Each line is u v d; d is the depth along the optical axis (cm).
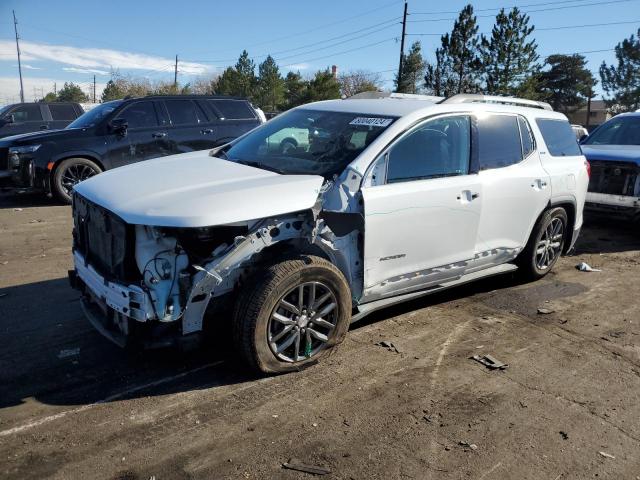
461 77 4062
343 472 284
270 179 379
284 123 496
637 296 566
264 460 291
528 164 534
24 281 554
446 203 442
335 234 383
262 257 371
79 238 405
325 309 383
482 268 512
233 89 6259
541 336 459
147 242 333
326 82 5278
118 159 1016
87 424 317
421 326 471
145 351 398
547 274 631
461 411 343
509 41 3906
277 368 370
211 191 352
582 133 1188
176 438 306
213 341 420
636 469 296
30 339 422
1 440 300
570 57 6894
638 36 5894
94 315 383
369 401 350
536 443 314
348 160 403
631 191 759
